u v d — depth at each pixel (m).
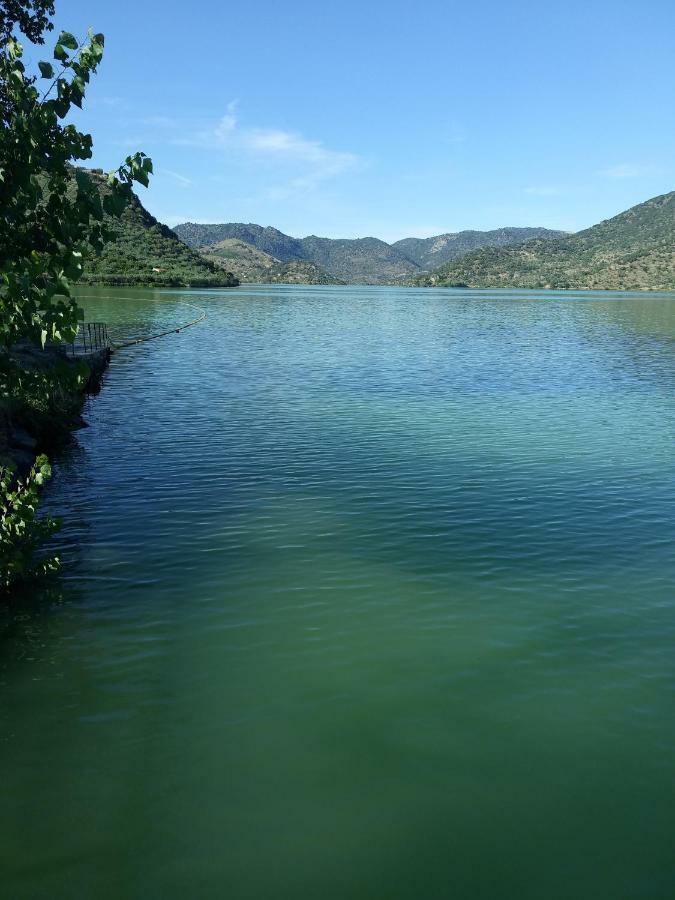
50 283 9.55
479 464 26.48
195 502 21.95
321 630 13.92
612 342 82.00
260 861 8.41
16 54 9.52
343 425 33.69
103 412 36.91
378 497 22.44
